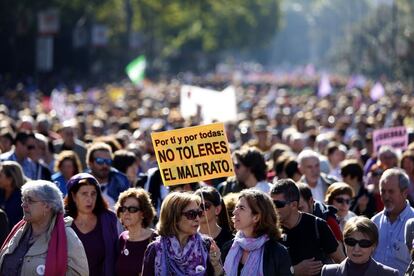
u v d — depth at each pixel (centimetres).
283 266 2336
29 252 2338
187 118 6612
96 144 3522
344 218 3156
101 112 8738
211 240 2314
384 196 2892
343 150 4634
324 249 2650
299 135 5175
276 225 2362
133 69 12006
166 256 2273
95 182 2714
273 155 4334
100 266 2700
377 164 4012
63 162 3706
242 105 11681
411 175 3847
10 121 6391
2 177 3306
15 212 3303
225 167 2584
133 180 3831
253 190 2370
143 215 2652
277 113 8488
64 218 2402
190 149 2586
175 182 2588
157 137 2586
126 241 2659
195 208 2278
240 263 2367
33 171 4116
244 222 2348
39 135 4288
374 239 2372
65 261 2330
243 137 5903
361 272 2384
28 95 13412
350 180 3744
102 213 2734
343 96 15012
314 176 3578
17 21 19775
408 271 2386
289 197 2631
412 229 2714
